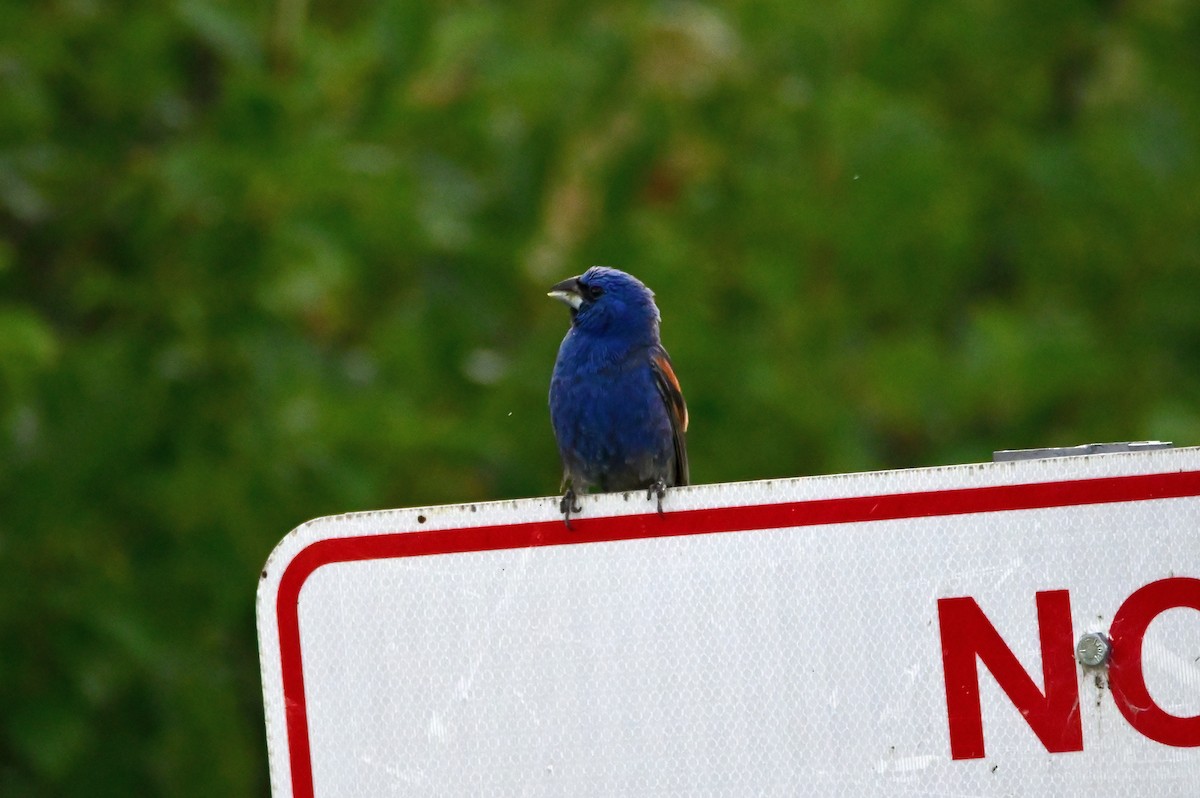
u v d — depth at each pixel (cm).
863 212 1404
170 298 1097
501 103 1309
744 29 1491
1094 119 1598
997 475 482
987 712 475
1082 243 1541
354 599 491
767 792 479
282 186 1080
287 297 1152
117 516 1070
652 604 486
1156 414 1359
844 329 1419
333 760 486
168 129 1232
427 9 1304
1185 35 1606
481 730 485
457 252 1277
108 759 1031
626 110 1316
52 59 1174
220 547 1066
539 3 1477
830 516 484
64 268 1209
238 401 1098
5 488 1019
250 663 1191
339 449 1138
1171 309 1523
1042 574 478
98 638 1000
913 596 480
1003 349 1362
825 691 480
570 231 1295
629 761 482
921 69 1645
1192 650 472
